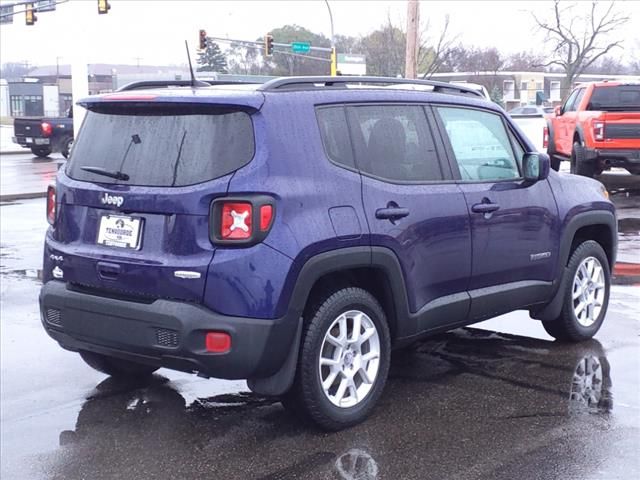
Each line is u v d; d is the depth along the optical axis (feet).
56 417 16.99
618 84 55.62
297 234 14.70
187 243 14.57
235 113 14.93
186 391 18.38
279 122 15.06
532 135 78.95
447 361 20.21
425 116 17.98
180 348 14.48
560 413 16.69
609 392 17.89
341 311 15.62
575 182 21.48
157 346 14.75
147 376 19.47
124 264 15.05
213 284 14.32
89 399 17.99
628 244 37.09
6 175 75.25
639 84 55.57
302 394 15.28
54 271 16.49
